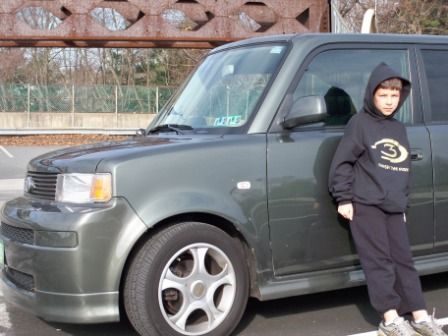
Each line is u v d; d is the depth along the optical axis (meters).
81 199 3.71
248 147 3.99
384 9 33.16
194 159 3.84
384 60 4.62
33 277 3.77
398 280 3.87
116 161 3.69
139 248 3.74
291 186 4.07
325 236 4.20
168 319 3.73
